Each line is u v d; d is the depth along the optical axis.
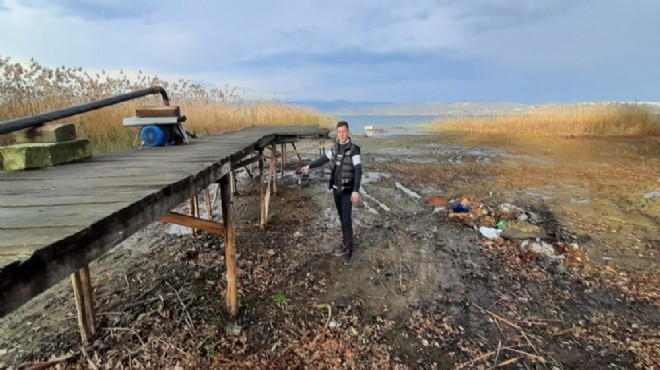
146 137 4.93
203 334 3.40
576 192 8.48
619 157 13.20
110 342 3.25
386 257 5.20
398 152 15.02
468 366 3.22
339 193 4.98
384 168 11.50
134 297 3.94
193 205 5.69
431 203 7.63
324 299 4.13
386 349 3.39
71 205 1.90
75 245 1.47
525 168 11.42
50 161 3.25
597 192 8.47
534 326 3.79
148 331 3.40
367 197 8.13
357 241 5.69
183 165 3.17
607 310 4.07
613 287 4.53
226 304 3.75
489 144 17.03
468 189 8.83
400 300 4.18
